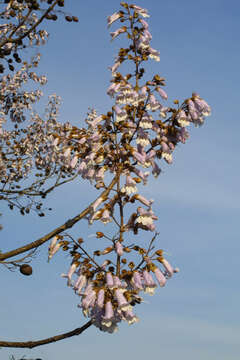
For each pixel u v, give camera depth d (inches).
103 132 229.0
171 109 235.3
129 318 198.8
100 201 219.1
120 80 236.5
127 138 230.5
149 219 213.6
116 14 245.9
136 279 203.8
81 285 208.5
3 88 442.0
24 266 232.1
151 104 231.1
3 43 271.1
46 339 223.0
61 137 249.3
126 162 227.0
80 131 247.6
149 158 231.3
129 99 230.8
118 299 196.9
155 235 214.1
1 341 221.0
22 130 452.1
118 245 211.8
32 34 330.6
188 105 232.8
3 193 401.7
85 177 233.0
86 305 199.3
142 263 212.4
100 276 209.2
